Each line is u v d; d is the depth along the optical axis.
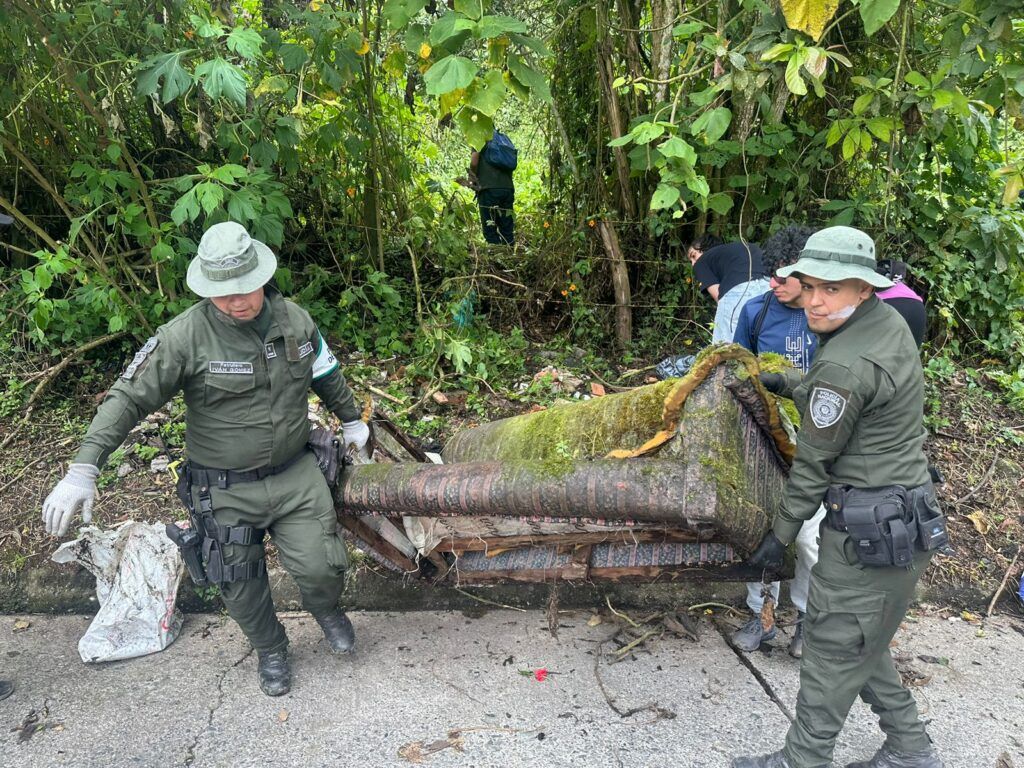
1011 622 3.01
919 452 1.90
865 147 3.27
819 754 2.04
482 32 2.45
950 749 2.30
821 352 1.90
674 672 2.66
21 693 2.53
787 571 2.33
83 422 3.76
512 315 4.88
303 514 2.38
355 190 4.69
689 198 3.38
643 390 2.29
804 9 2.40
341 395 2.53
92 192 3.56
